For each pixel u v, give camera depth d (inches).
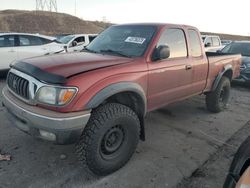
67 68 120.4
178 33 173.0
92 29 2512.3
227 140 179.0
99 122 120.3
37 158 143.3
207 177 134.5
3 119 193.9
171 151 159.2
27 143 158.9
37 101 116.0
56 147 155.3
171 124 202.8
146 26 165.9
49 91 112.9
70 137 112.8
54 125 109.7
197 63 187.2
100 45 168.7
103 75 122.3
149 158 149.3
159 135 181.5
